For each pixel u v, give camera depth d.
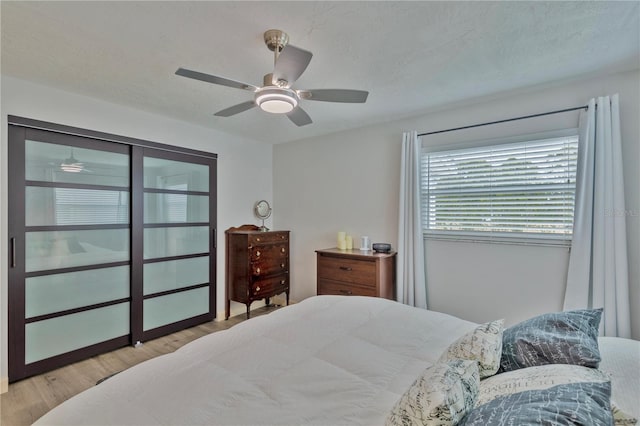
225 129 3.80
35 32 1.77
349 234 3.81
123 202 3.07
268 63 2.14
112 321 3.03
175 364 1.34
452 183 3.08
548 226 2.60
